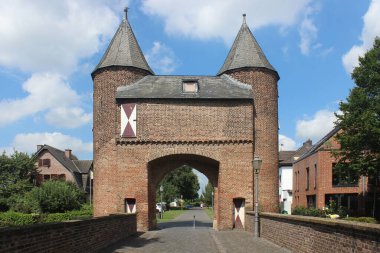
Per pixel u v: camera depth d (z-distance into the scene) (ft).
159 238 66.69
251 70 95.35
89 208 139.23
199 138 89.25
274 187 92.94
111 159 90.43
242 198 88.74
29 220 104.32
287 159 219.41
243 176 89.04
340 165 103.71
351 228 29.12
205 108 90.22
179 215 176.55
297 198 169.78
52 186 125.90
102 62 96.02
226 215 88.02
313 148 145.79
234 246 54.70
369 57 100.53
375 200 121.08
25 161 185.98
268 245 54.90
